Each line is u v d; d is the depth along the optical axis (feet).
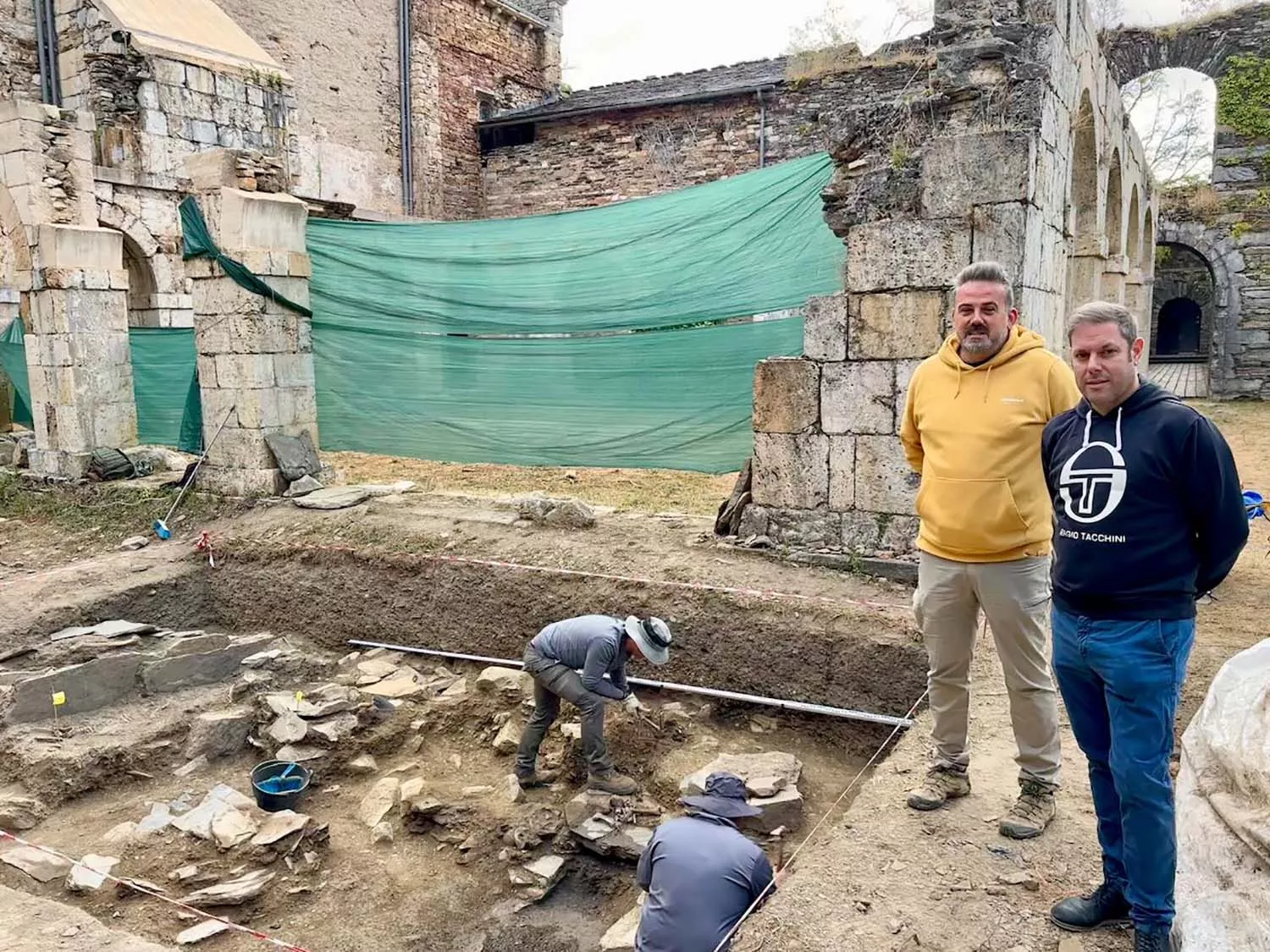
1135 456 8.82
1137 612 8.94
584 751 18.85
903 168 21.20
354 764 19.90
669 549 24.29
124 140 45.62
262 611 26.76
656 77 65.87
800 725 20.26
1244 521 8.73
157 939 14.33
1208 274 92.63
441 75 68.74
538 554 24.38
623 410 27.40
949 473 11.71
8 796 18.02
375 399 31.48
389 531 26.76
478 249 28.48
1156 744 8.84
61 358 34.40
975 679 16.84
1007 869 11.09
